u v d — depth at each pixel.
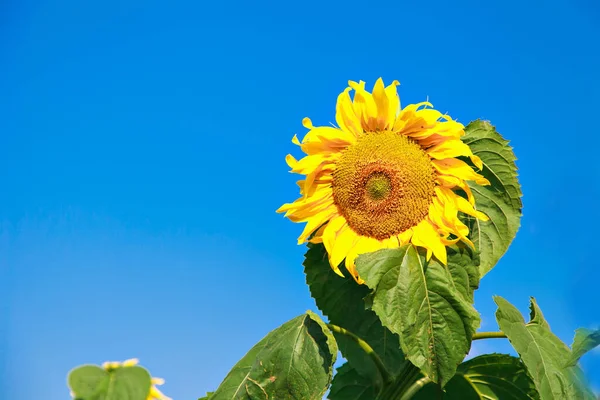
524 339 0.79
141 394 0.51
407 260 0.79
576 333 0.73
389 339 0.89
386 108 0.84
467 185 0.84
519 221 0.87
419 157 0.84
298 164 0.85
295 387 0.75
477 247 0.87
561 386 0.76
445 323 0.76
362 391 0.92
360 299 0.89
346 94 0.86
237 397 0.77
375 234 0.86
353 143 0.86
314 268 0.89
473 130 0.89
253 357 0.81
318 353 0.76
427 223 0.84
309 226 0.86
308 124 0.86
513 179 0.87
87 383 0.51
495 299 0.82
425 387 0.88
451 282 0.78
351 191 0.85
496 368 0.86
